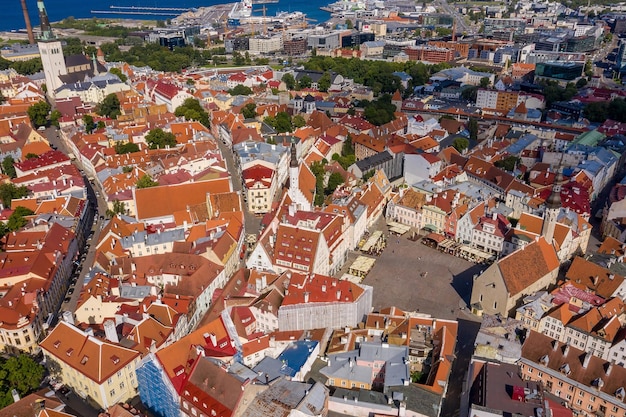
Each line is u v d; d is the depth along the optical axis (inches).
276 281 6633.9
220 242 7598.4
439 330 5930.1
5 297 6466.5
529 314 6422.2
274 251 7362.2
